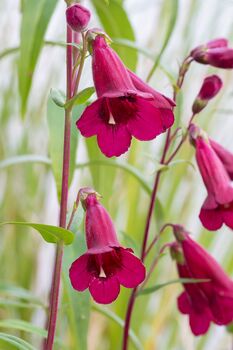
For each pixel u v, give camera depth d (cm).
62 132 45
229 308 45
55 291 42
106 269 40
